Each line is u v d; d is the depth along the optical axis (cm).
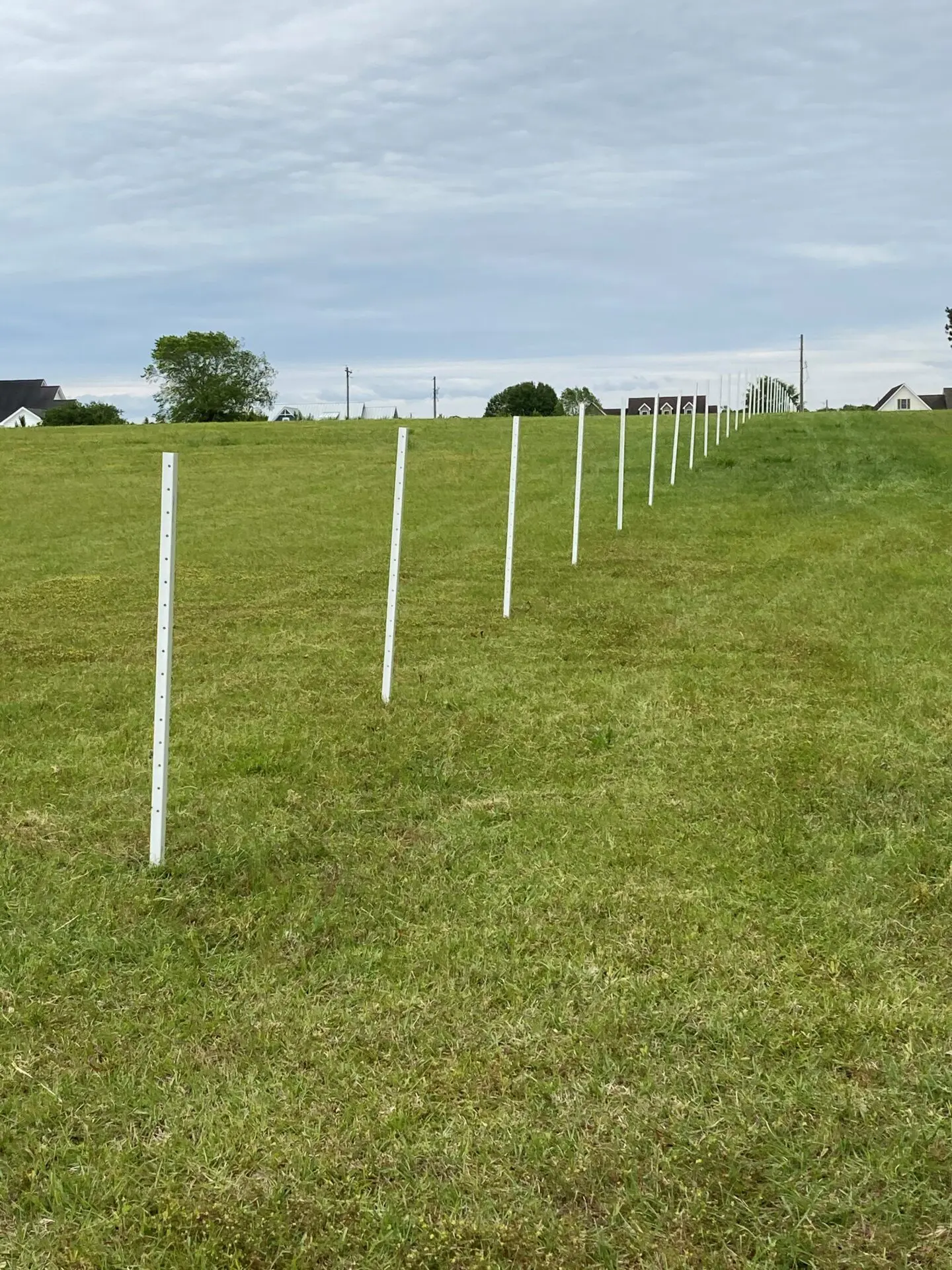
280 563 1504
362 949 419
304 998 387
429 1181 296
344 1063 347
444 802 571
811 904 449
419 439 3634
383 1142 310
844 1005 375
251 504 2234
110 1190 295
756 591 1191
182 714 753
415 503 2191
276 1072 343
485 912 446
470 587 1270
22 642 1030
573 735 680
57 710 775
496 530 1783
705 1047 354
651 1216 285
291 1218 285
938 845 502
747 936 423
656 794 574
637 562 1422
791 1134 312
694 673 835
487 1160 303
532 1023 367
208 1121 320
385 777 607
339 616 1119
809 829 524
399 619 1086
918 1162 299
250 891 474
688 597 1170
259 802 572
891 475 2453
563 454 3053
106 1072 346
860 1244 275
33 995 392
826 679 808
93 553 1641
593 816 544
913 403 10606
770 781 590
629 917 438
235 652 959
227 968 409
